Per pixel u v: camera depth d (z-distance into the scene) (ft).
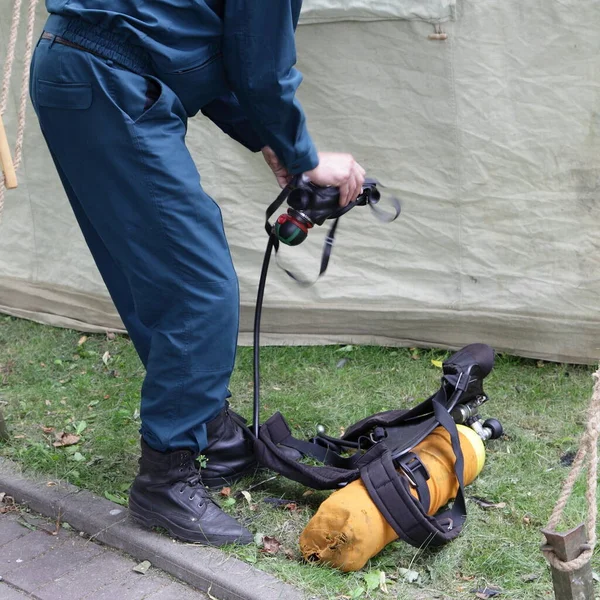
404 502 8.09
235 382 12.53
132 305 9.17
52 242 14.51
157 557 8.46
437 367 12.75
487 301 12.55
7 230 14.79
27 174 14.24
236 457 9.75
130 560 8.64
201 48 7.80
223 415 9.72
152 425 8.52
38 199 14.34
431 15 11.48
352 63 12.12
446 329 12.97
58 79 7.72
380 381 12.42
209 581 8.03
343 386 12.30
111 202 7.94
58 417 11.55
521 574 8.14
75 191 8.29
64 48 7.69
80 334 14.51
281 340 13.71
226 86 8.21
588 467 6.47
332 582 7.90
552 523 6.43
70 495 9.47
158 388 8.39
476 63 11.59
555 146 11.60
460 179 12.19
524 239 12.14
